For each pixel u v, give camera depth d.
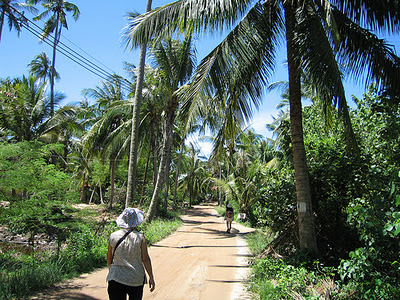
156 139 24.25
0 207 6.70
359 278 4.83
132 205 12.80
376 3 6.55
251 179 19.59
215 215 29.84
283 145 9.06
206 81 6.79
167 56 13.55
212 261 8.23
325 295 4.51
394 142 6.69
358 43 6.86
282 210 8.37
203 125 7.14
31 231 7.66
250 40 6.90
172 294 5.38
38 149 7.29
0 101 16.69
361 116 7.85
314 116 10.89
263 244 9.92
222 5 6.23
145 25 6.75
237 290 5.71
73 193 7.75
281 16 7.74
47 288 5.39
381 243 5.11
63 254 7.11
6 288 4.75
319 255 6.43
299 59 6.67
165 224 16.12
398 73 6.61
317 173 7.89
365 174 6.93
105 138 23.86
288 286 5.09
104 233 9.58
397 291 4.16
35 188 7.04
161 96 15.94
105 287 5.56
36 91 20.59
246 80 7.60
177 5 6.75
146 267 3.45
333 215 7.70
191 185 45.66
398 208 4.77
